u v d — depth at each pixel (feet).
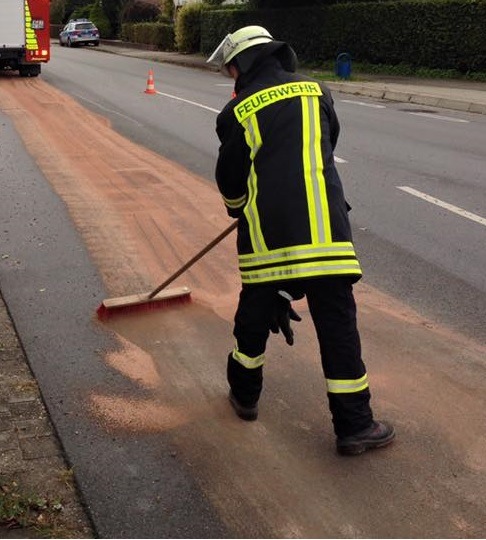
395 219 23.34
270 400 12.26
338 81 69.05
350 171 30.45
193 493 9.89
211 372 13.15
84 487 9.93
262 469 10.43
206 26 108.78
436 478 10.27
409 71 73.82
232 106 10.56
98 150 33.19
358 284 17.71
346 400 10.50
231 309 15.85
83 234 20.70
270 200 10.11
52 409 11.82
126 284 17.10
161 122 42.24
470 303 16.67
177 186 26.61
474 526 9.32
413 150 35.70
